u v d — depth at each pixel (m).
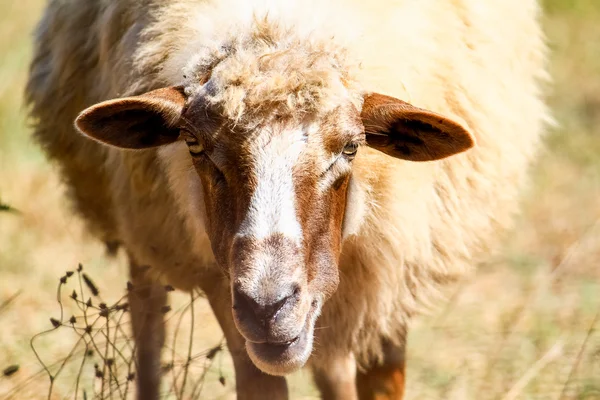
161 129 7.10
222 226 6.64
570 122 19.41
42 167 17.09
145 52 7.72
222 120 6.57
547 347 10.42
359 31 7.27
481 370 10.14
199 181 7.24
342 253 7.62
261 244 6.23
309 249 6.47
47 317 11.95
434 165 7.91
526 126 9.01
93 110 6.76
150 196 8.09
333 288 6.74
